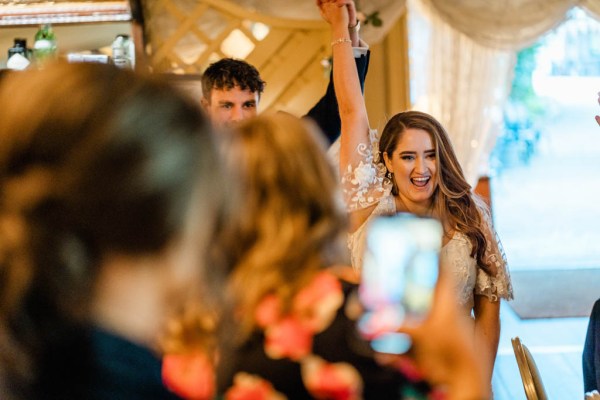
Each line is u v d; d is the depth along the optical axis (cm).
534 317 602
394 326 96
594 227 764
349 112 250
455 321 97
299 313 99
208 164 67
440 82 549
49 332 70
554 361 512
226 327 99
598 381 243
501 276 251
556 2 529
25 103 64
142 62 74
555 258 750
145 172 63
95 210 63
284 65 527
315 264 102
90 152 62
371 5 518
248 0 520
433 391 95
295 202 103
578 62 633
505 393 475
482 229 250
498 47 536
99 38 470
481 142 555
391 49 548
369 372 96
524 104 656
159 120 65
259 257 100
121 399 77
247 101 257
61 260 64
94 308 70
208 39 524
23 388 73
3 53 458
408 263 101
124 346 76
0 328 69
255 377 97
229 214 70
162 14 520
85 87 65
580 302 629
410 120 253
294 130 107
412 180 249
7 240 64
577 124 751
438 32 543
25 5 448
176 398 92
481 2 530
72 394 75
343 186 246
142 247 65
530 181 765
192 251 69
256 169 104
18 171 63
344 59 250
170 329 96
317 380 96
